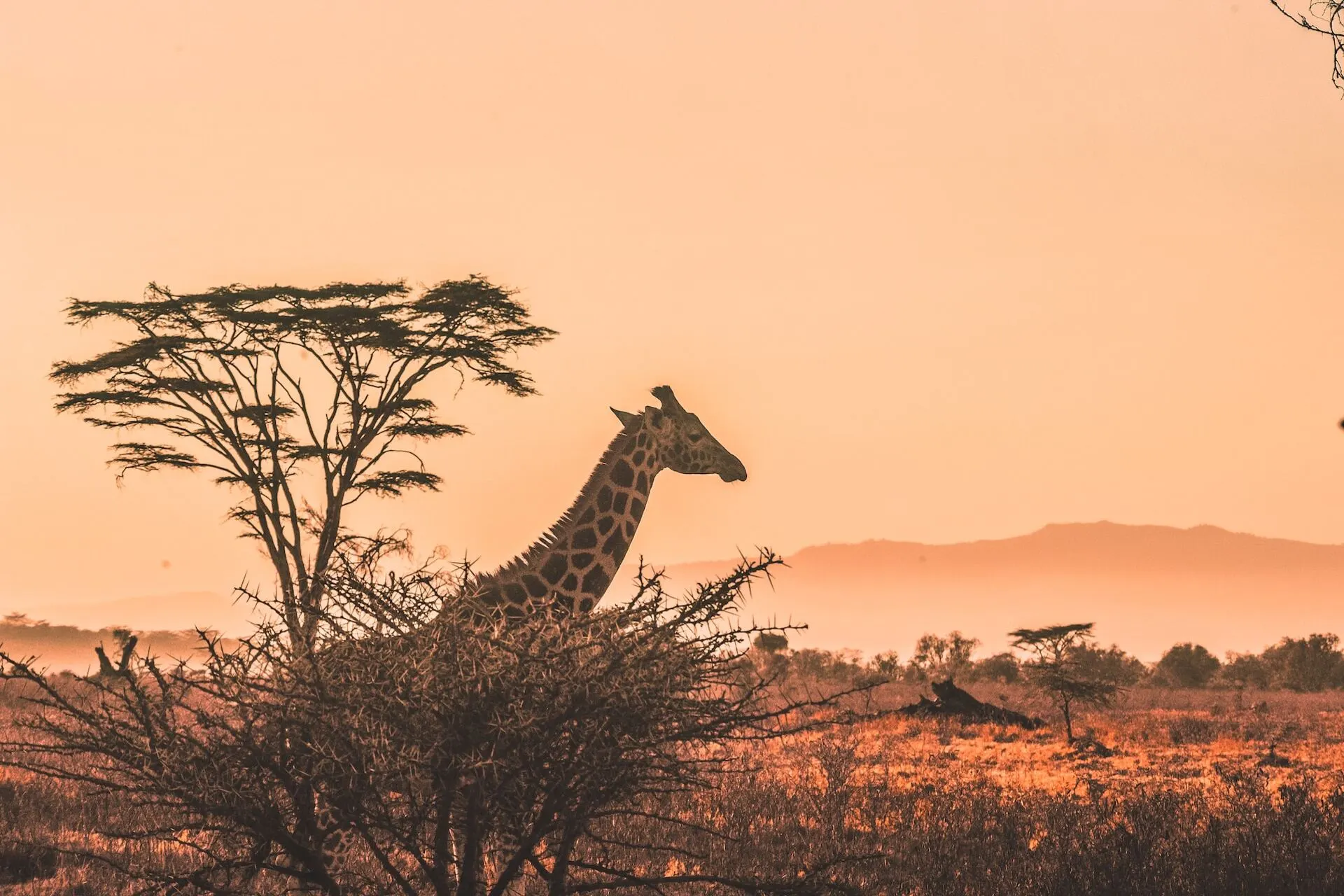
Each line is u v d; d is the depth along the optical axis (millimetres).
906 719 82188
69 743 20781
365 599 21469
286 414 69125
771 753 52625
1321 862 28359
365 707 19828
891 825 36312
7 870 29641
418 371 70500
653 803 32344
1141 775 55406
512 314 71000
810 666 192375
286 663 20781
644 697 19969
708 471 34188
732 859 30219
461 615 20938
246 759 20344
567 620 20875
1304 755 64312
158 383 67312
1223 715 104125
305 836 21516
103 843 31625
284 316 68188
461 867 21672
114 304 68562
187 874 22328
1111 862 28281
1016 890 27844
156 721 20875
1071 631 114312
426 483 69812
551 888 21266
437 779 20359
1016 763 60875
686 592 21047
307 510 67500
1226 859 28641
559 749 20141
